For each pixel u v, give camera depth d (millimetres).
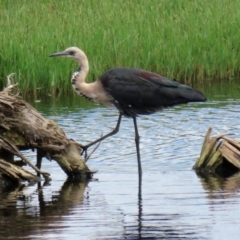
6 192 13008
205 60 24125
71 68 22109
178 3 26875
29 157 15305
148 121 18078
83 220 11148
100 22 24438
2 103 13586
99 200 12281
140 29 24312
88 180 13742
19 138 13906
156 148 15742
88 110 19484
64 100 21109
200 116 18438
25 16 24609
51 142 13883
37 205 12047
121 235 10391
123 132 17047
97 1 26844
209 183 13250
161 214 11375
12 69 21484
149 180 13562
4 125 13656
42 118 13945
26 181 13766
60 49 22297
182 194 12508
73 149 14055
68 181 13750
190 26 25016
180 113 18875
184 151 15500
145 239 10227
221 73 24406
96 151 15594
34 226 10859
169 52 23828
